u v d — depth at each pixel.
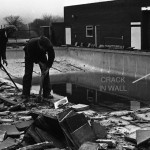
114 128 9.20
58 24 50.03
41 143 6.88
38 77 32.22
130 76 31.19
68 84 28.44
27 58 13.23
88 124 7.64
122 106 18.47
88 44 42.56
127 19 36.84
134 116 10.46
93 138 7.48
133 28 36.06
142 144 7.48
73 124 7.34
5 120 9.58
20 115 10.53
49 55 12.73
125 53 31.80
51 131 7.58
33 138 7.34
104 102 19.78
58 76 33.78
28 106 12.20
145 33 34.91
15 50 38.69
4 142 7.30
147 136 7.64
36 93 15.02
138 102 19.88
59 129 7.50
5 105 12.27
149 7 33.62
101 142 7.40
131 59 31.08
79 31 46.09
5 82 18.12
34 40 12.69
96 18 42.22
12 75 33.12
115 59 33.34
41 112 8.98
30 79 13.41
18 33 53.31
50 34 49.91
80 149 6.63
